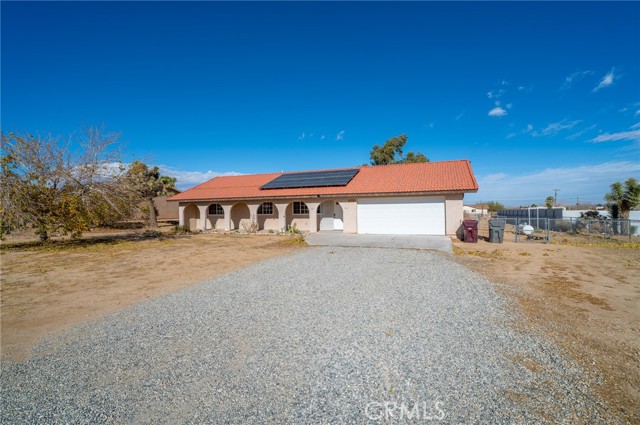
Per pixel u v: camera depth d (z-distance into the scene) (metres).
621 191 20.64
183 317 5.12
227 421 2.67
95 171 15.70
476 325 4.61
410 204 16.98
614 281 7.30
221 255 11.57
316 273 8.18
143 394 3.08
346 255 11.00
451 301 5.73
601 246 13.39
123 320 5.06
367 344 4.04
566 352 3.79
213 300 6.00
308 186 19.61
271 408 2.83
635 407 2.79
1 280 8.02
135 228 24.83
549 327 4.55
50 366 3.66
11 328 4.83
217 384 3.22
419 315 5.03
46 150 14.48
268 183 21.28
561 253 11.45
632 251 11.94
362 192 17.41
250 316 5.11
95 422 2.71
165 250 13.05
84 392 3.14
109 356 3.87
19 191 13.43
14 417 2.79
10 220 13.34
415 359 3.64
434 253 11.27
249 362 3.65
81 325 4.91
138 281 7.76
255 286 6.97
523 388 3.07
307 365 3.55
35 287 7.30
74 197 14.48
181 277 8.11
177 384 3.24
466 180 16.64
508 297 5.99
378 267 8.85
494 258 10.33
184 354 3.87
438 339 4.15
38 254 12.34
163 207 33.12
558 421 2.61
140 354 3.90
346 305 5.57
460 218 16.14
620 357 3.69
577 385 3.12
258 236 18.14
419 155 36.03
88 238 17.83
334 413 2.75
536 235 17.72
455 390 3.05
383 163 35.94
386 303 5.64
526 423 2.59
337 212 19.69
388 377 3.29
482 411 2.74
